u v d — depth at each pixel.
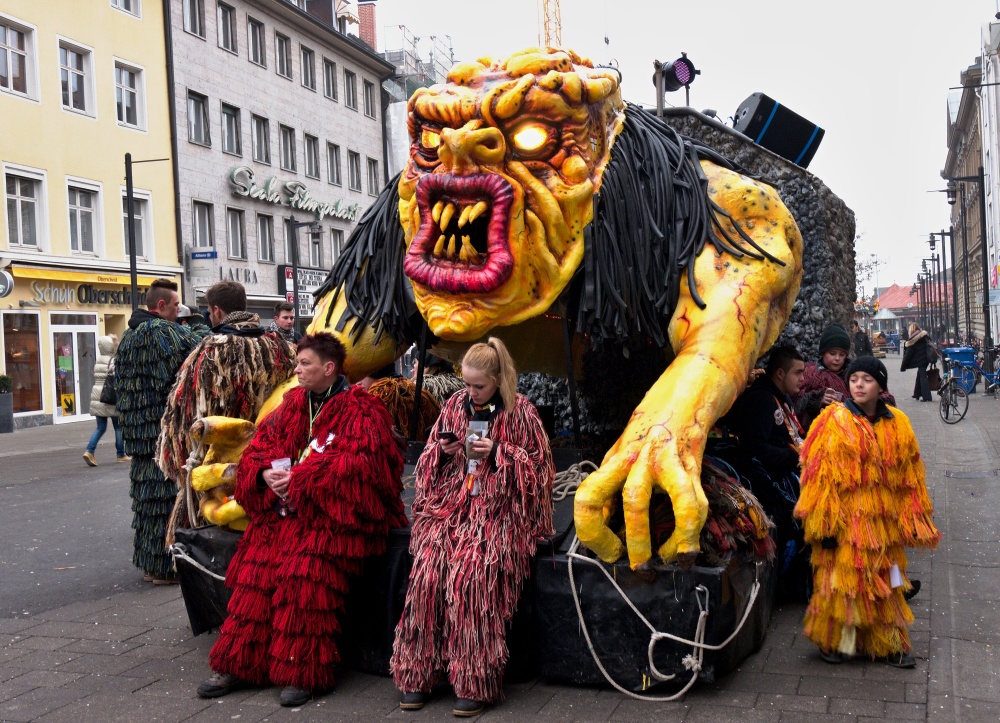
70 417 21.86
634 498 3.53
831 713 3.36
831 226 7.04
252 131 29.41
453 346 4.78
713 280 4.35
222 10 28.22
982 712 3.32
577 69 4.30
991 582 4.95
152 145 24.78
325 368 3.90
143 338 5.59
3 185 20.20
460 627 3.48
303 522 3.76
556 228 4.02
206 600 4.31
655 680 3.55
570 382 4.30
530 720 3.39
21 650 4.42
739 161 6.67
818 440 3.78
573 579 3.63
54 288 21.47
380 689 3.80
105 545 7.04
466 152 3.90
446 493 3.72
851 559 3.73
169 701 3.71
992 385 20.12
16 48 20.88
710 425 3.90
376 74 37.72
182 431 4.76
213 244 27.31
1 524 8.08
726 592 3.54
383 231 4.60
